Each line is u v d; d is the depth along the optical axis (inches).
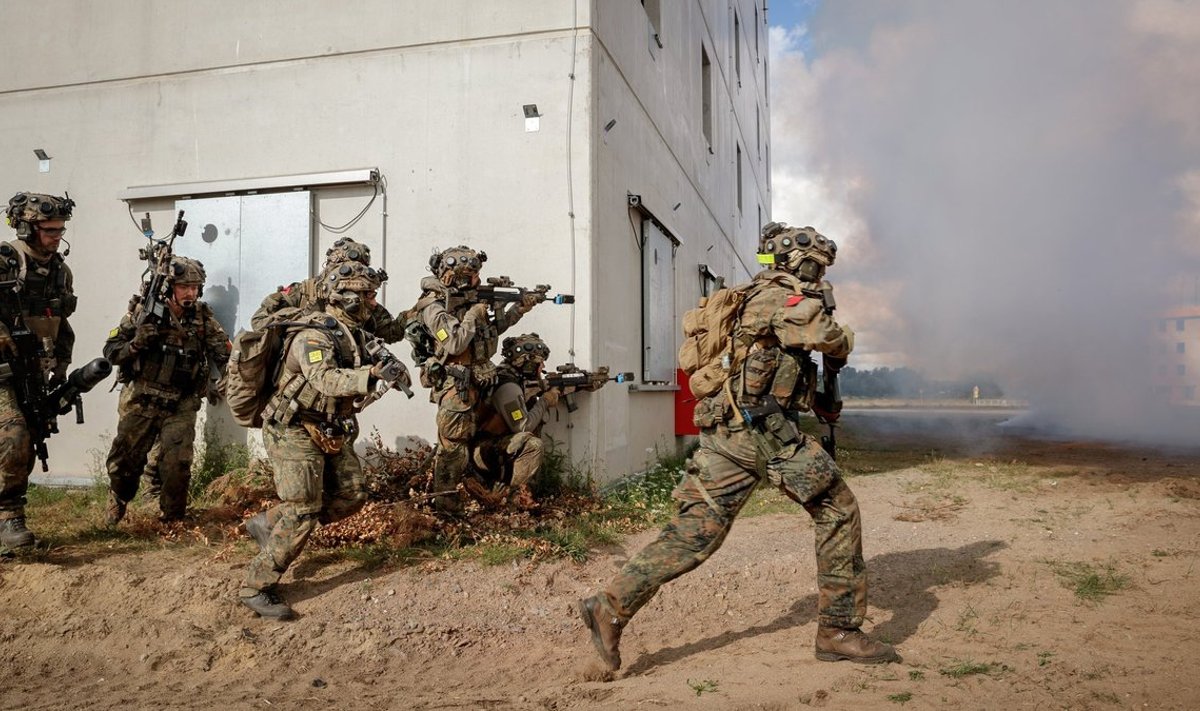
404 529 205.2
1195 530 209.6
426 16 280.7
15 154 315.3
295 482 166.2
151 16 305.1
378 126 282.7
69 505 252.5
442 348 201.3
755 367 135.9
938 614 160.7
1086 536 208.7
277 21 293.1
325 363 163.8
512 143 271.7
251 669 147.7
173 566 189.9
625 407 305.4
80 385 190.4
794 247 141.3
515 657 152.1
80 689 139.8
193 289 219.5
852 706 117.7
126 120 305.4
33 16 317.1
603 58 281.3
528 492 232.2
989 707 116.3
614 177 292.2
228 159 294.8
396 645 156.5
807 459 135.3
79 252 306.7
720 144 562.6
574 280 263.1
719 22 567.5
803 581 182.7
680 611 171.9
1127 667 128.4
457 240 273.7
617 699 125.6
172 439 219.3
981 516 234.1
